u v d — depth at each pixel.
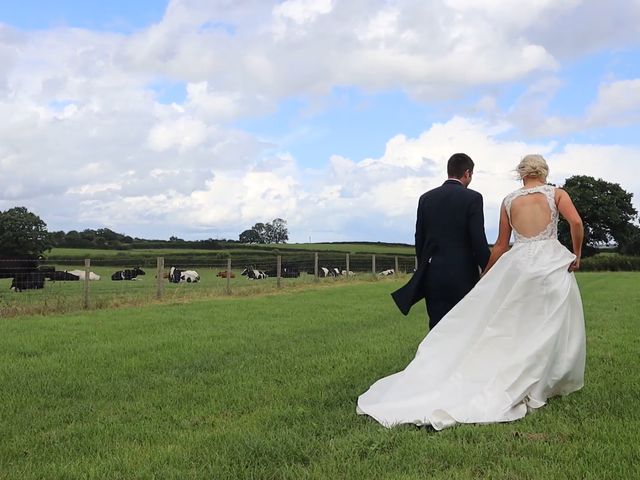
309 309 14.37
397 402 4.77
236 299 17.92
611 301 16.30
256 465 3.68
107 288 23.58
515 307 4.91
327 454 3.82
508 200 5.38
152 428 4.58
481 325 5.02
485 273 5.57
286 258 40.72
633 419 4.45
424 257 5.70
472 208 5.53
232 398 5.46
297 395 5.50
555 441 3.98
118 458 3.87
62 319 12.55
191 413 5.00
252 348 8.38
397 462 3.65
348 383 5.95
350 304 15.82
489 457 3.70
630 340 8.74
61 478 3.57
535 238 5.14
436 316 5.65
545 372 4.76
